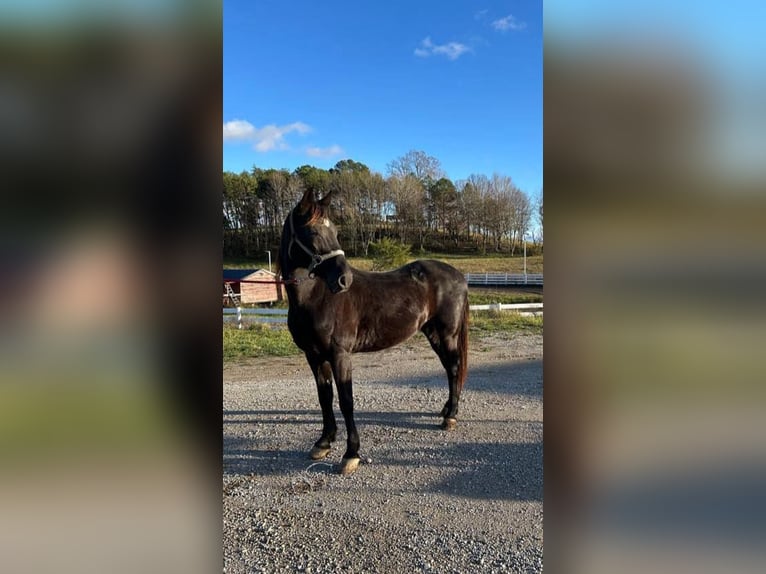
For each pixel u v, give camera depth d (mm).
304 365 8320
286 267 3686
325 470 3746
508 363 7957
